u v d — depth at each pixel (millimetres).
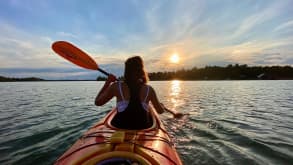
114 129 2131
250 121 5230
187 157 3096
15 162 2941
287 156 3088
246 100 9742
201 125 4758
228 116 5809
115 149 1626
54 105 8195
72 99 10516
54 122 5160
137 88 2092
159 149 1838
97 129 2299
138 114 2094
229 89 18844
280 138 3881
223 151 3291
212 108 7246
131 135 1911
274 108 7328
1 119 5539
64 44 3340
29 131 4348
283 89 18453
